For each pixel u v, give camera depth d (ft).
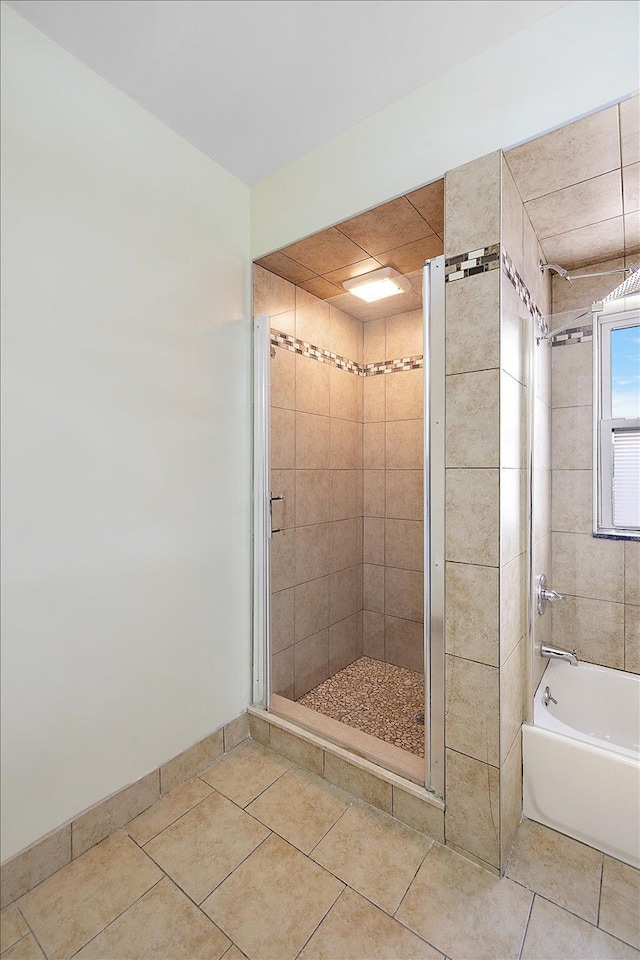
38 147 4.31
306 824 5.14
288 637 7.27
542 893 4.32
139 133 5.24
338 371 7.98
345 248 6.47
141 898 4.23
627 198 5.32
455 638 4.78
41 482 4.36
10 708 4.15
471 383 4.66
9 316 4.11
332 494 8.01
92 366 4.78
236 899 4.23
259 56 4.62
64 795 4.56
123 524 5.10
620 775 4.66
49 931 3.92
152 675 5.44
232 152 6.09
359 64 4.74
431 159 5.00
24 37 4.20
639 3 3.91
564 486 6.45
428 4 4.09
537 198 5.33
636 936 3.91
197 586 6.03
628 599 6.11
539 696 6.00
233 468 6.61
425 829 5.00
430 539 5.12
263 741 6.66
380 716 7.07
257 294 6.94
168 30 4.31
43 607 4.38
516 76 4.46
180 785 5.76
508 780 4.75
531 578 5.44
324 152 5.95
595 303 6.09
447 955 3.77
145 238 5.32
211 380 6.23
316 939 3.89
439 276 5.04
